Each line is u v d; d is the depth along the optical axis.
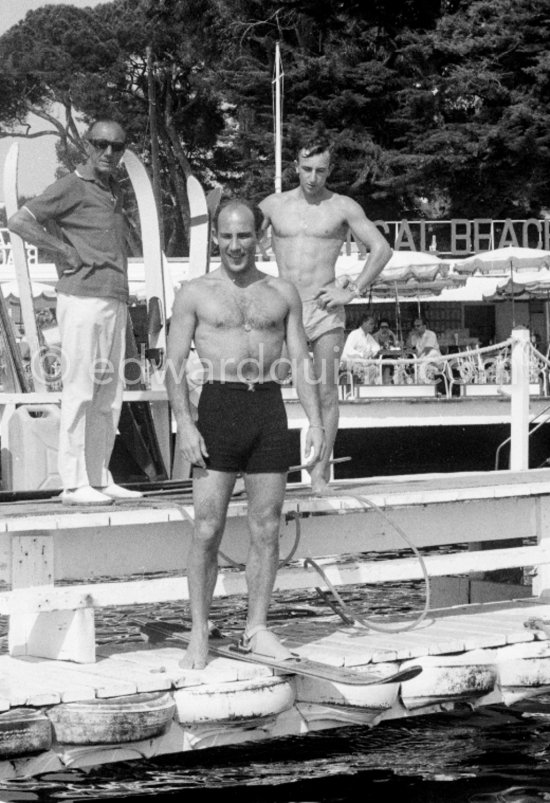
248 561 6.55
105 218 6.95
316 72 42.03
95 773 6.70
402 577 7.70
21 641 6.91
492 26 39.03
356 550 7.71
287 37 46.47
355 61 42.66
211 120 59.88
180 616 10.65
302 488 8.35
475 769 6.76
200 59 52.53
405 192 41.75
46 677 6.30
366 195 42.72
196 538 6.29
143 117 59.94
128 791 6.41
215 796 6.32
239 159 57.19
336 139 40.66
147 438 8.86
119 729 5.94
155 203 8.77
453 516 8.09
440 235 42.56
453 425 21.62
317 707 6.68
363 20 43.75
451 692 7.02
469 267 28.05
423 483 8.55
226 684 6.27
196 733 6.32
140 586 6.74
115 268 6.98
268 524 6.41
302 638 7.38
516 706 8.02
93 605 6.59
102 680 6.21
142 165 8.66
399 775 6.63
